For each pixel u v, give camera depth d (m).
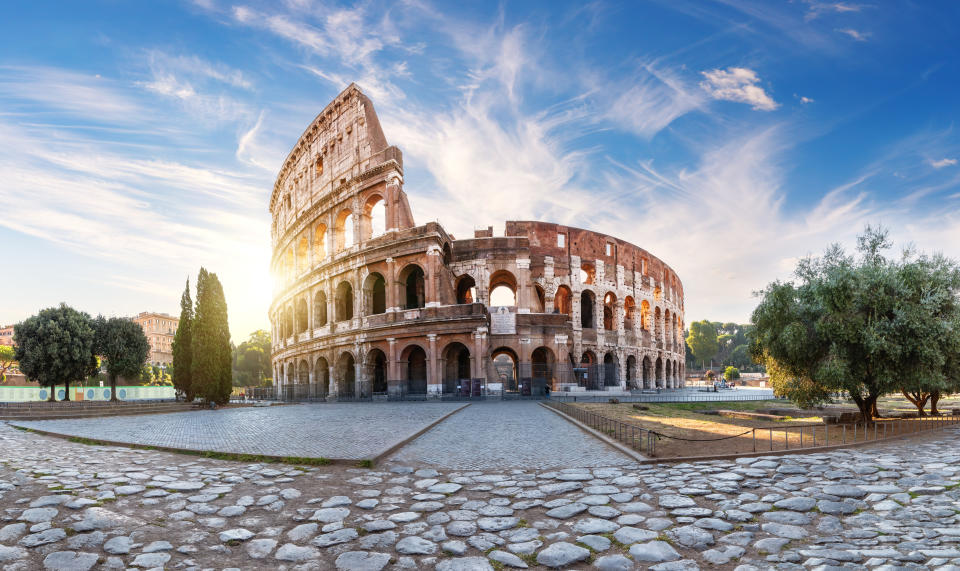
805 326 27.70
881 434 22.56
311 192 69.62
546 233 69.31
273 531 9.75
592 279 73.00
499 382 51.16
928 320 23.91
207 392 47.25
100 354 65.00
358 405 46.28
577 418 28.97
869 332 24.36
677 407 41.69
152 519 10.16
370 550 8.86
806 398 28.42
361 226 58.78
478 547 9.02
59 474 13.75
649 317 84.50
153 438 21.69
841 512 10.59
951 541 8.69
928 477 13.38
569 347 67.62
